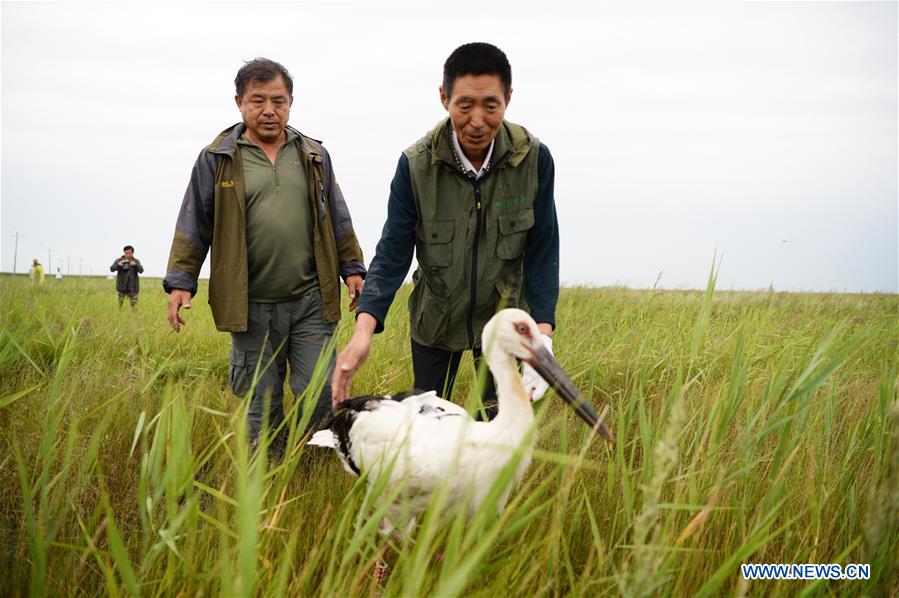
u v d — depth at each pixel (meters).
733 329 6.00
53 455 2.52
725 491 2.76
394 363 5.48
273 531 2.36
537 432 2.58
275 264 3.82
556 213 3.47
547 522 2.64
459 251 3.32
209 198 3.80
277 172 3.85
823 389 4.09
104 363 5.42
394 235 3.38
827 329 6.07
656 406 4.36
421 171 3.23
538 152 3.26
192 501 2.08
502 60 2.92
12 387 4.24
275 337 3.95
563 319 7.66
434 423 2.77
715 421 2.84
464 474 2.53
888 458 2.30
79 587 2.36
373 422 2.97
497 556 2.33
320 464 3.73
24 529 2.41
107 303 11.46
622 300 10.06
